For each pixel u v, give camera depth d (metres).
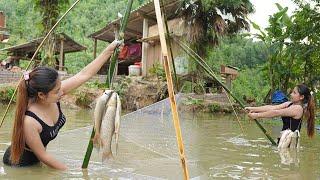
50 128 3.50
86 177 3.22
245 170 3.90
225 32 17.56
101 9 46.06
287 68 16.62
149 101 14.95
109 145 3.27
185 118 11.27
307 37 15.88
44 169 3.41
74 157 3.97
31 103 3.46
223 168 3.94
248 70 29.70
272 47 16.69
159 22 2.50
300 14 15.84
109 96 3.26
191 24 17.16
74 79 3.69
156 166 3.74
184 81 16.03
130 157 4.14
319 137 7.21
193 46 17.20
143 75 18.16
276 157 4.77
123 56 22.61
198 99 14.56
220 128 8.38
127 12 3.45
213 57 21.19
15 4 45.31
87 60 35.25
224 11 17.52
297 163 4.39
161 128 6.42
